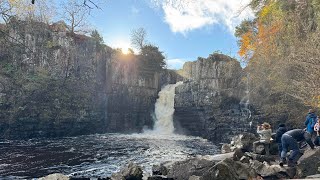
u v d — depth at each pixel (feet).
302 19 91.35
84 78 142.61
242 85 132.67
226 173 31.24
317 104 63.00
